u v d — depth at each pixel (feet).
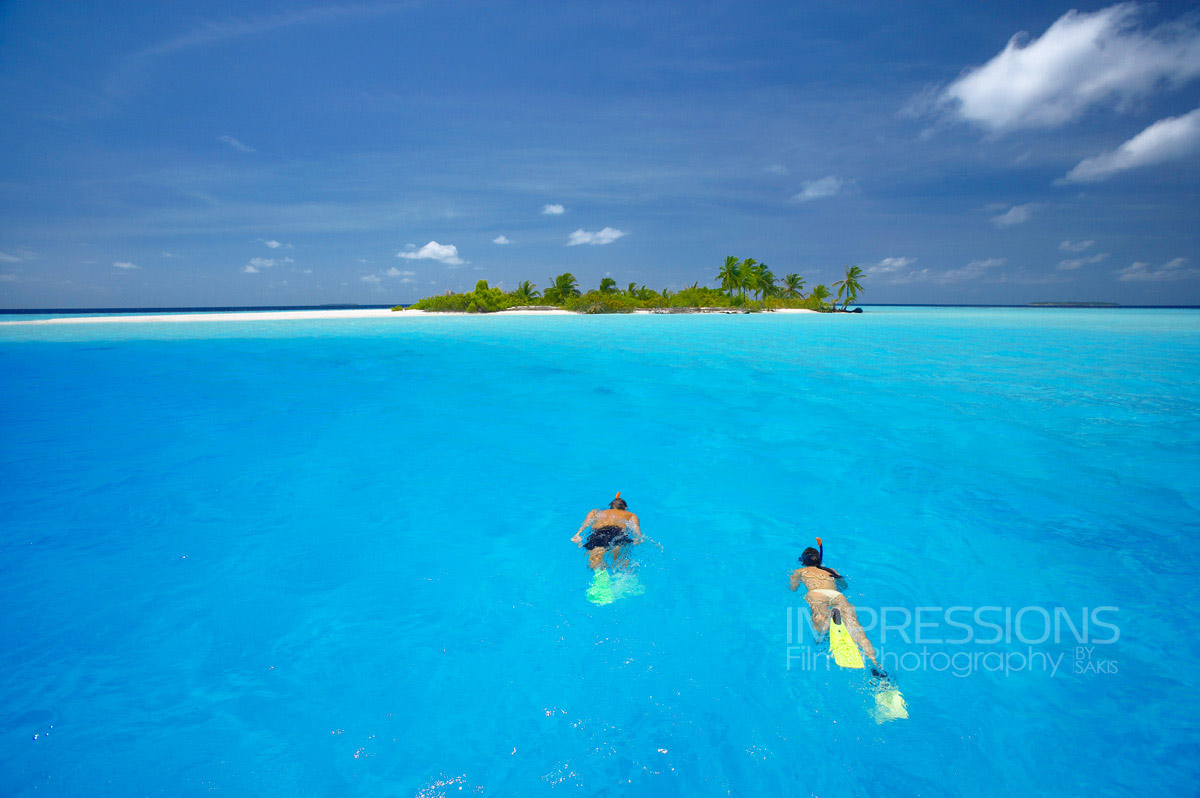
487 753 9.68
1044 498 21.91
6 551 17.47
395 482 24.25
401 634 13.19
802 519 20.06
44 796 8.80
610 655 12.27
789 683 11.22
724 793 8.78
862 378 52.26
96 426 33.55
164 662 12.22
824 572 14.76
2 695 11.08
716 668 11.75
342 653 12.47
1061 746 9.62
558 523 19.95
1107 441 30.01
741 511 20.90
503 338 101.30
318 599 14.80
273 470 25.68
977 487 23.29
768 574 15.93
